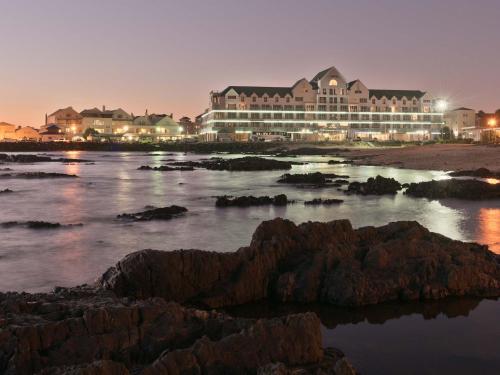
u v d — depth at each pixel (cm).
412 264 1655
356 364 1188
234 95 15950
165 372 918
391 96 16862
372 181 4750
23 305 1158
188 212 3353
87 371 855
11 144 14638
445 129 15900
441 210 3409
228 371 969
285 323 1063
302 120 16275
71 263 2034
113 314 1060
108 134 18862
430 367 1177
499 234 2556
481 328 1384
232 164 7406
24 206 3697
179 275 1523
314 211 3419
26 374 938
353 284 1545
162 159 10631
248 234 2628
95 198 4178
